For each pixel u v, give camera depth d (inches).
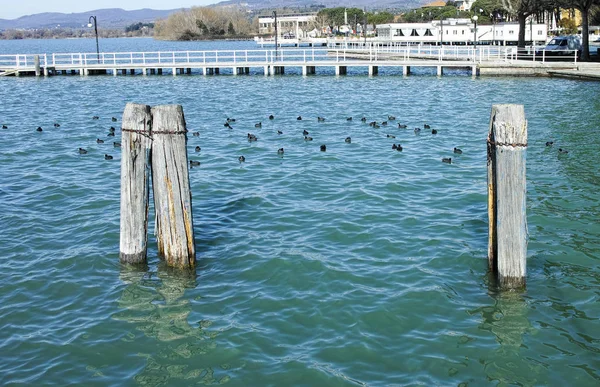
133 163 456.1
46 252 509.4
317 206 621.3
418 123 1129.4
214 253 502.9
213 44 7081.7
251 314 409.4
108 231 550.9
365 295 430.3
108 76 2250.2
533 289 438.0
